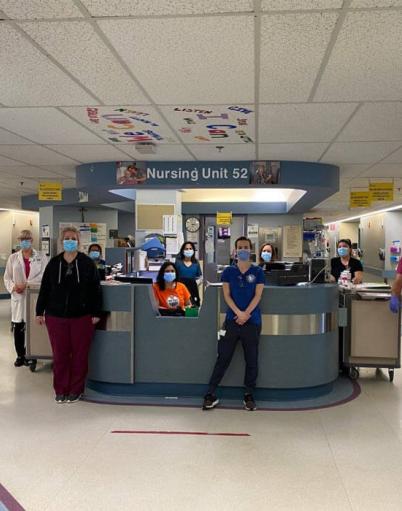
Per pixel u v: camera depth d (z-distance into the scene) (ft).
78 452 10.45
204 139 16.94
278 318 14.10
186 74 10.55
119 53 9.38
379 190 27.17
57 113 13.75
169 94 11.97
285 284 15.06
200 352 14.35
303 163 20.85
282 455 10.33
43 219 39.32
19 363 18.17
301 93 11.81
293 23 8.05
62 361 13.94
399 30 8.27
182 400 14.14
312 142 17.22
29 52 9.36
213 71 10.35
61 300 13.83
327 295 14.60
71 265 13.92
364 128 15.12
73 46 9.07
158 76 10.68
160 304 16.15
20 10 7.65
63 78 10.85
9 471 9.57
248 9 7.58
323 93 11.79
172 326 14.40
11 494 8.66
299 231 42.45
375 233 53.42
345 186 30.01
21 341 18.15
